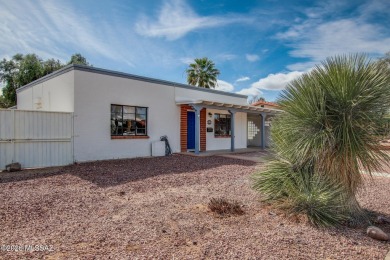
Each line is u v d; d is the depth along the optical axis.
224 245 3.06
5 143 8.27
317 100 3.81
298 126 3.92
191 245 3.07
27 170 8.36
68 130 9.54
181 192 5.80
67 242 3.15
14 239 3.25
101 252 2.88
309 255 2.85
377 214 4.42
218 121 15.99
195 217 4.07
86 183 6.61
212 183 6.79
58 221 3.90
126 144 11.24
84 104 9.93
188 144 14.10
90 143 10.09
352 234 3.48
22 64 23.12
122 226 3.68
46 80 11.66
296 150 3.99
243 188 6.20
